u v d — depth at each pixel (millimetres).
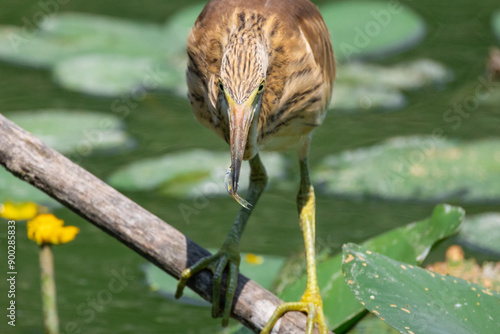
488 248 9250
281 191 10438
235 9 6645
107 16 15484
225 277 6254
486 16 15148
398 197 10266
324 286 7184
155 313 8336
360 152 11195
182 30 14578
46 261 6270
